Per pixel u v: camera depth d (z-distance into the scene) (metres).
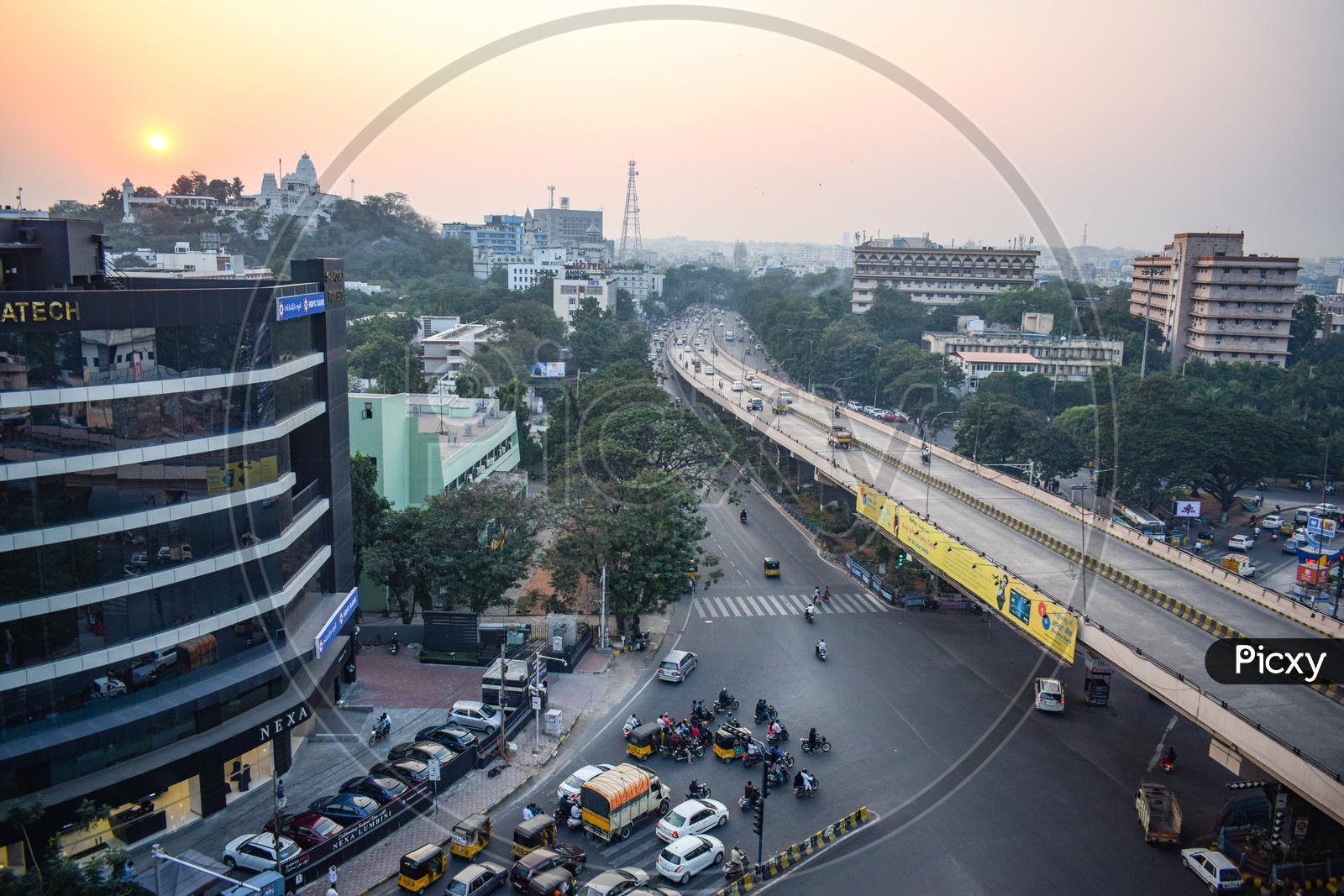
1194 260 177.75
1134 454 104.25
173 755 39.88
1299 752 32.94
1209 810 44.78
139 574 38.97
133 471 38.59
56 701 36.84
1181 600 50.22
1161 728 53.56
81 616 37.22
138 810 39.38
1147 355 170.25
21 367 35.19
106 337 37.44
